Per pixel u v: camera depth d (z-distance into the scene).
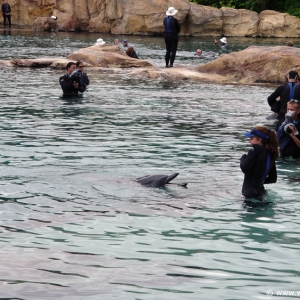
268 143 13.73
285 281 9.37
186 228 11.62
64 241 10.84
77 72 28.23
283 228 11.75
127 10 68.00
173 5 67.19
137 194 13.64
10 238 10.91
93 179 14.70
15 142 18.62
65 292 8.80
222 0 76.00
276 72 34.88
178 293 8.85
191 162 16.66
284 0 78.25
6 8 71.62
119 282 9.19
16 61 38.88
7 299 8.55
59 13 71.44
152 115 23.95
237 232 11.47
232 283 9.24
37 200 13.09
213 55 50.03
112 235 11.18
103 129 21.00
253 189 13.76
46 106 25.39
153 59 45.88
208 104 27.08
